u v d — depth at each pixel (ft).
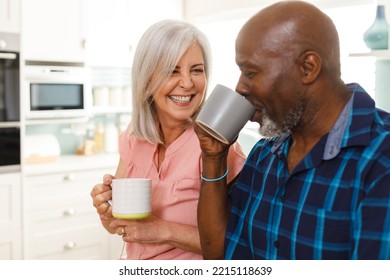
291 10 2.60
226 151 3.29
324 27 2.61
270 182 3.05
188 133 4.20
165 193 4.11
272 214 2.94
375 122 2.64
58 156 11.08
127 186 3.65
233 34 11.88
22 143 9.86
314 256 2.65
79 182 10.53
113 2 11.47
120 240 11.16
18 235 9.82
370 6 8.63
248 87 2.77
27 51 10.11
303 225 2.70
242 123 3.04
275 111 2.72
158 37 3.96
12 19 9.66
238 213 3.30
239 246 3.22
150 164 4.34
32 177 9.94
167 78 4.00
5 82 9.59
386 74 7.27
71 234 10.46
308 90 2.67
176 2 12.64
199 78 4.09
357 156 2.59
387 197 2.36
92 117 12.72
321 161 2.71
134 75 4.20
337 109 2.74
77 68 10.92
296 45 2.56
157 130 4.38
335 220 2.58
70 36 10.79
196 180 4.06
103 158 11.67
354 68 8.47
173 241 3.84
